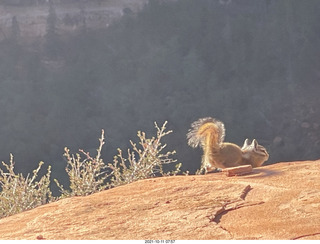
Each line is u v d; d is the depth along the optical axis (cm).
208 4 10681
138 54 10150
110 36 10469
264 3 10438
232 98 9038
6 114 9069
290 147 8394
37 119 8975
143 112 9038
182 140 8238
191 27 10288
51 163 8319
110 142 8631
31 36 10494
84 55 10194
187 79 9381
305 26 9662
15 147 8438
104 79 9712
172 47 9881
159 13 10419
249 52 9838
